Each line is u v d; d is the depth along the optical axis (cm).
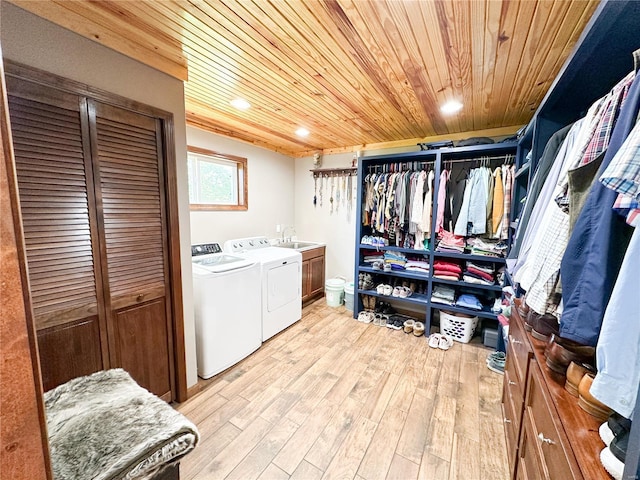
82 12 124
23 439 40
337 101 222
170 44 149
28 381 40
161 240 173
